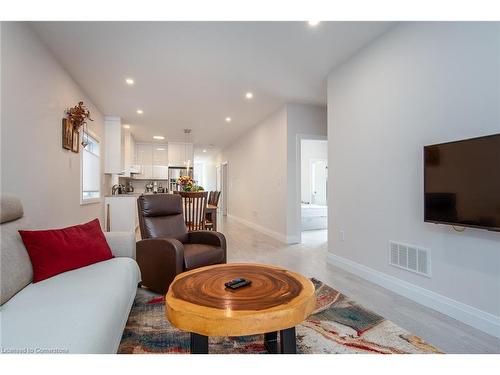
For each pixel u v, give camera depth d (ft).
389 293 8.28
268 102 15.64
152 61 10.43
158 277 7.89
